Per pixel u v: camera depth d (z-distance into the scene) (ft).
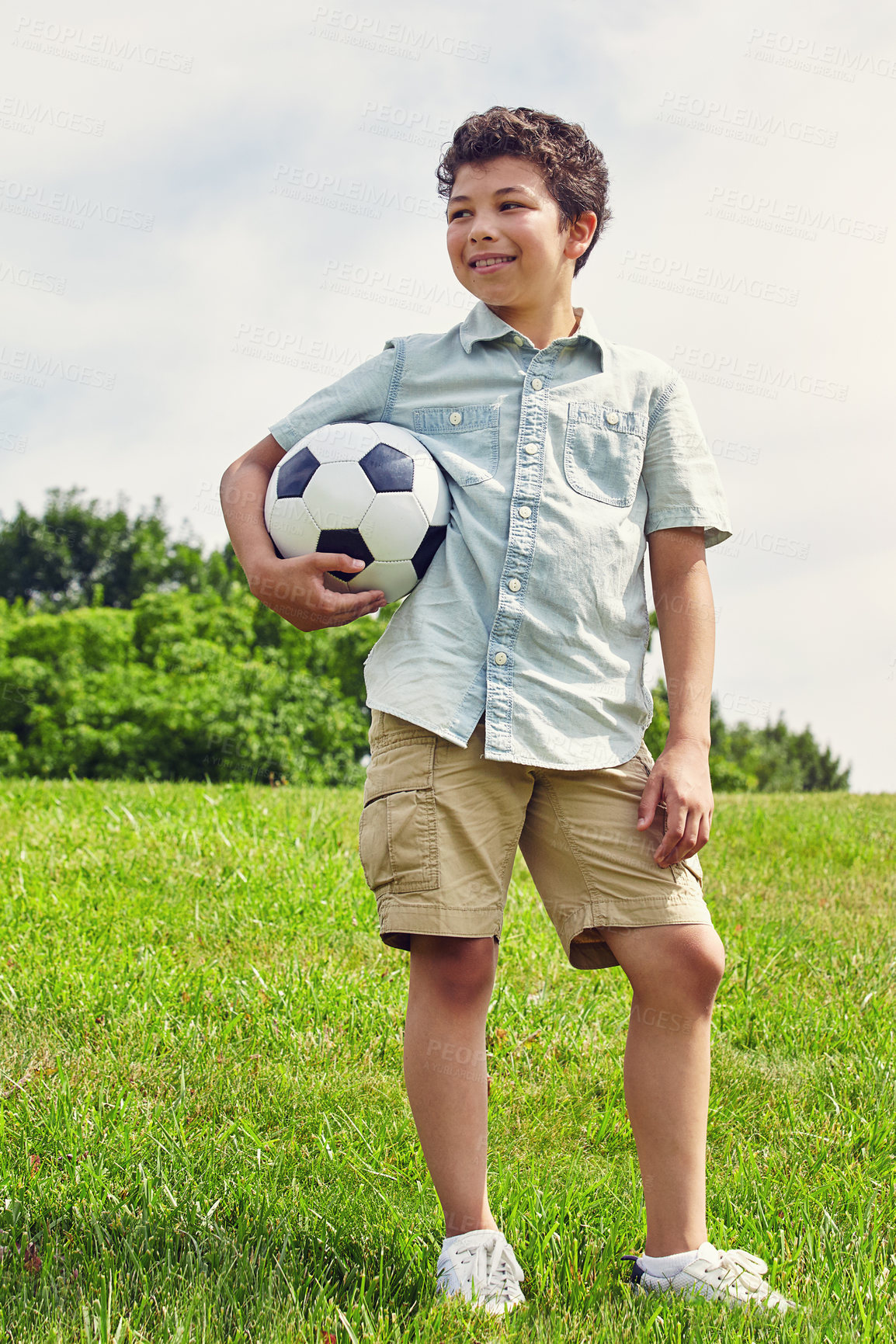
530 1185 7.09
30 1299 5.56
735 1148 8.16
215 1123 8.09
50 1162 7.18
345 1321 5.34
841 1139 8.27
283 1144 7.84
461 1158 6.02
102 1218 6.45
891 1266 6.39
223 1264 5.98
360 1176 7.30
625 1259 6.30
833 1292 5.93
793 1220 6.95
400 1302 5.81
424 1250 6.22
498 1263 5.80
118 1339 5.13
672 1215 6.05
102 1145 7.40
